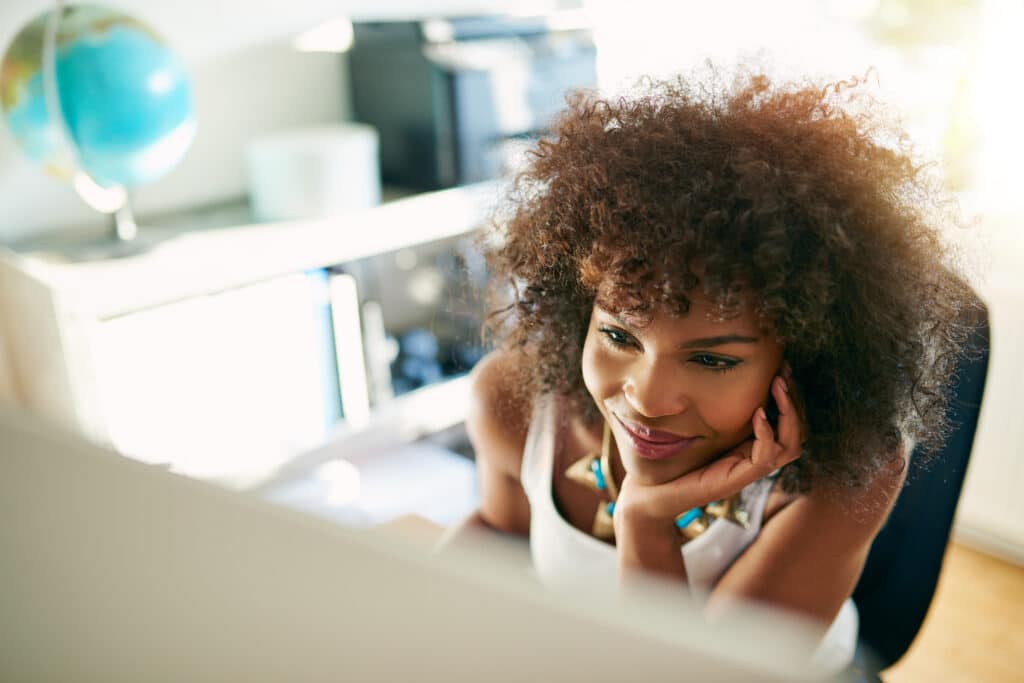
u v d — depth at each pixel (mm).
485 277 797
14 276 1818
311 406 2148
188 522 208
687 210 530
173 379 1907
